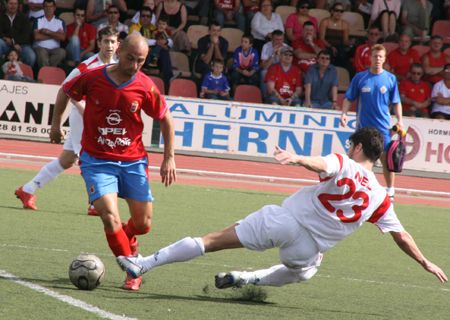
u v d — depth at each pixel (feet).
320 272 63.00
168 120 51.47
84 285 49.49
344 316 48.88
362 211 48.11
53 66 152.76
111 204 49.98
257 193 107.65
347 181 47.42
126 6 166.40
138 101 49.90
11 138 134.10
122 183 51.52
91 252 63.10
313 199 47.96
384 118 99.76
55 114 51.96
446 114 155.02
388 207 48.75
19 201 84.64
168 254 49.14
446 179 136.67
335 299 53.93
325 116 131.44
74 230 71.61
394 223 48.88
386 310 51.78
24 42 151.12
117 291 50.44
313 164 45.85
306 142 131.44
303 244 48.16
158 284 54.08
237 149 131.75
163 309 46.47
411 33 172.65
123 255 50.47
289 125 131.44
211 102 131.03
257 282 50.83
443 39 175.32
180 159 131.75
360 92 99.91
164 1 160.15
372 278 62.39
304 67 159.02
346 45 166.20
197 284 55.16
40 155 123.03
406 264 69.51
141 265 49.44
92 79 49.70
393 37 167.32
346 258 69.82
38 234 68.44
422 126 131.64
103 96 49.49
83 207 84.53
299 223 47.91
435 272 49.03
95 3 158.92
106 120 49.78
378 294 56.80
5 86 132.87
